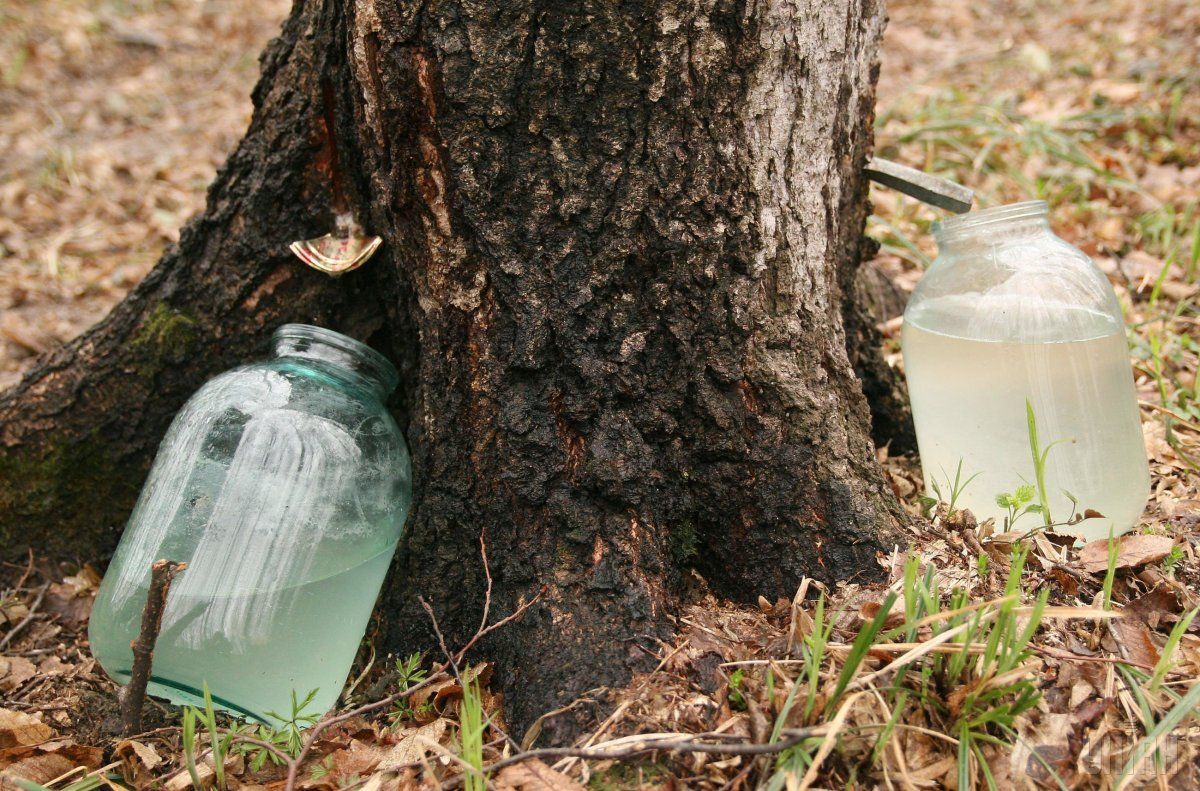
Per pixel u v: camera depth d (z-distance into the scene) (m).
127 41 6.09
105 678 1.84
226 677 1.56
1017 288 1.70
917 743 1.35
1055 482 1.71
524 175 1.55
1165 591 1.57
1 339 3.18
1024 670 1.30
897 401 2.20
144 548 1.62
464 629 1.70
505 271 1.58
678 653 1.50
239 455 1.61
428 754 1.49
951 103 4.21
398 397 2.00
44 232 3.98
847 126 1.82
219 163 4.50
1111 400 1.72
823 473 1.64
